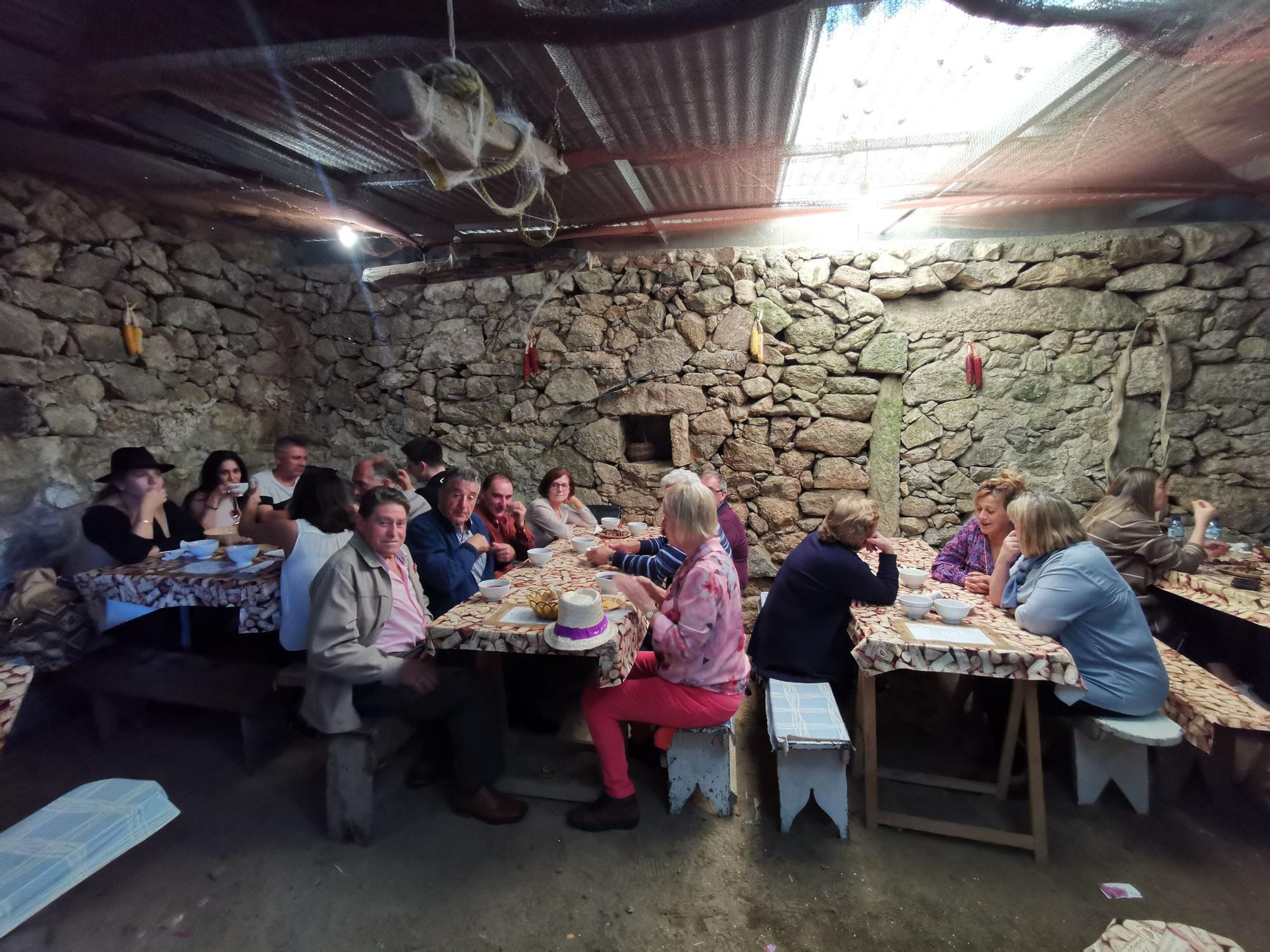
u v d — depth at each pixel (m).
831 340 4.10
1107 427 3.89
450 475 2.69
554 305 4.36
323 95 2.18
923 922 1.82
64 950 1.71
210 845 2.11
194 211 3.72
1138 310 3.81
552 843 2.14
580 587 2.52
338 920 1.83
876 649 2.08
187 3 1.61
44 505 3.06
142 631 2.70
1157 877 1.98
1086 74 2.03
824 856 2.09
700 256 4.15
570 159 2.75
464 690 2.22
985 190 3.36
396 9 1.62
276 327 4.54
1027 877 1.99
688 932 1.80
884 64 1.97
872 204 3.57
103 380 3.37
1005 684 2.53
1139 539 2.91
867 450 4.18
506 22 1.65
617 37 1.70
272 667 2.61
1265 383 3.67
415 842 2.14
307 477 2.46
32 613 2.46
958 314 3.98
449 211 3.65
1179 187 3.32
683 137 2.56
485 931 1.80
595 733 2.19
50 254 3.11
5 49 1.83
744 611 4.27
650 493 4.35
